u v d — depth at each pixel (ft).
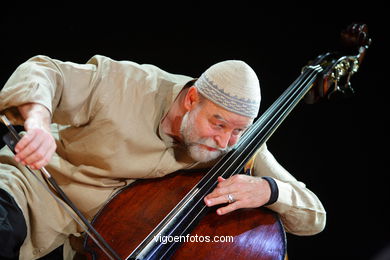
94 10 34.73
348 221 34.09
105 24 35.22
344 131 35.27
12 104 16.97
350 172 35.01
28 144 14.57
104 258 17.06
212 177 19.75
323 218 21.16
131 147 19.56
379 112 34.99
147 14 35.76
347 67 26.84
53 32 34.24
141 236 18.11
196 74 36.63
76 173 19.83
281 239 18.94
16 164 19.99
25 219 18.83
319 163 35.27
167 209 19.24
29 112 16.55
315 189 34.96
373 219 34.06
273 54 36.32
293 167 35.40
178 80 21.34
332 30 35.60
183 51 36.60
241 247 18.15
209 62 36.63
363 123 35.14
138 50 36.14
